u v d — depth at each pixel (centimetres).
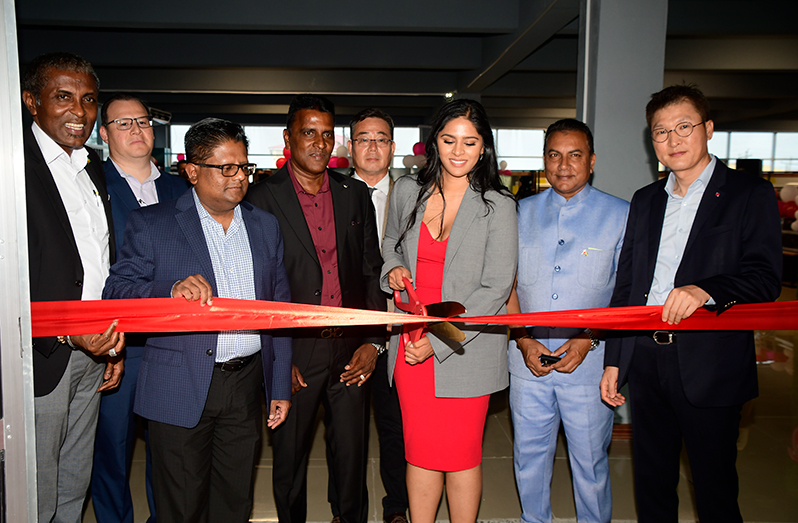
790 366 482
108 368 202
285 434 209
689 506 254
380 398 243
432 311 164
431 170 189
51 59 177
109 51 852
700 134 170
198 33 864
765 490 272
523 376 204
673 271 180
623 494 267
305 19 656
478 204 181
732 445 175
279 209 201
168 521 168
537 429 205
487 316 170
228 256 176
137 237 166
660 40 362
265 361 181
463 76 982
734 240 167
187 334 164
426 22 664
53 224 174
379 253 227
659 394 186
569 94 1150
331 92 1032
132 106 229
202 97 1308
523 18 642
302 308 165
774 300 162
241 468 179
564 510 252
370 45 874
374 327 221
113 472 222
